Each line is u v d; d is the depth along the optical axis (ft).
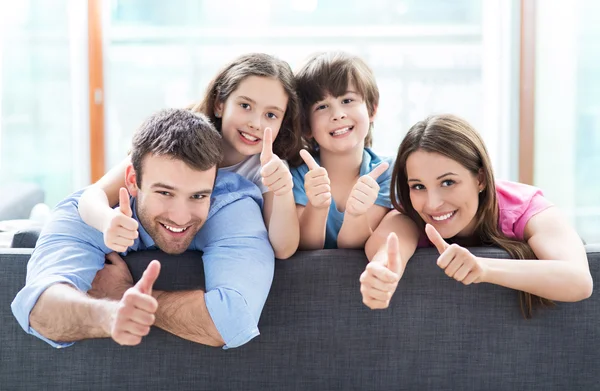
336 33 14.24
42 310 3.91
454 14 14.17
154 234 4.31
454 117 4.63
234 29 14.28
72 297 3.84
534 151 13.50
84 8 13.67
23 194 12.77
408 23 14.23
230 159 5.37
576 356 4.30
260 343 4.29
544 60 13.35
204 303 4.01
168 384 4.28
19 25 13.32
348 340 4.31
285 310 4.31
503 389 4.31
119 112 14.30
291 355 4.31
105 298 4.21
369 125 5.79
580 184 13.07
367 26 14.24
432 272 4.31
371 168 5.74
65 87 13.70
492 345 4.30
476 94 14.33
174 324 4.06
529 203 4.75
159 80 14.33
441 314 4.30
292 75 5.52
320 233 4.67
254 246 4.31
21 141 13.41
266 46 14.30
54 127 13.65
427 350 4.31
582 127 13.01
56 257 4.18
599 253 4.35
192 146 4.14
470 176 4.46
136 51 14.23
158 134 4.20
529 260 4.16
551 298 4.13
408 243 4.43
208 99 5.52
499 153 13.71
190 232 4.31
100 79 13.91
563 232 4.45
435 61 14.28
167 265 4.37
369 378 4.31
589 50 12.89
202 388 4.29
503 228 4.68
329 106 5.46
